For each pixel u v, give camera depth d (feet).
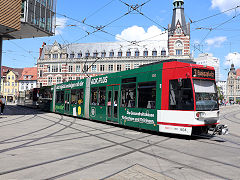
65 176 13.88
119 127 39.17
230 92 374.63
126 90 37.14
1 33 60.29
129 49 169.68
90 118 48.11
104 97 43.50
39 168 15.58
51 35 75.97
